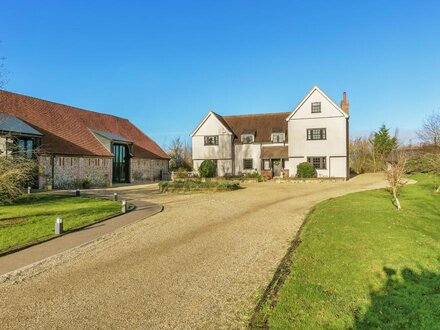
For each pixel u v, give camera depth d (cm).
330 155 3762
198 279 801
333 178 3484
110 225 1370
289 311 612
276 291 698
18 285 768
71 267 888
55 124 3259
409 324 575
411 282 757
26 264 907
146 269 870
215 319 610
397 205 1675
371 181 3469
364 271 801
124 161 3916
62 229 1223
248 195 2334
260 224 1384
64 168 2961
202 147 4409
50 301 686
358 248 960
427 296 683
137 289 745
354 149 5781
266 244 1090
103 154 3353
